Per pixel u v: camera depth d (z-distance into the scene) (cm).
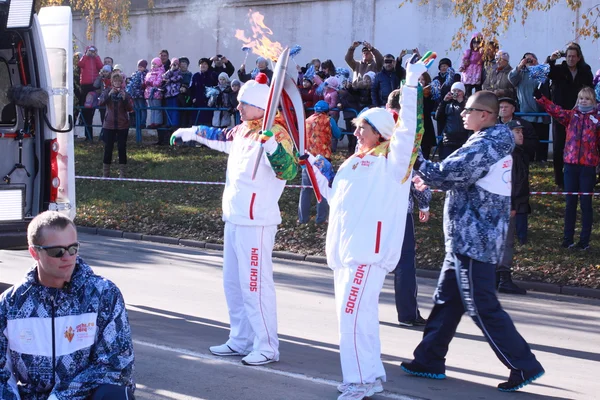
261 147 505
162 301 769
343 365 477
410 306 691
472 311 502
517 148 902
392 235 473
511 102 891
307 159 503
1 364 305
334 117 1530
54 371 307
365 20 1889
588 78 1257
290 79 508
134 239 1237
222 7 2103
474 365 575
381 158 475
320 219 1159
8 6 729
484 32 1285
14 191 737
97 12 2302
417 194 622
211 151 1764
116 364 310
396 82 1438
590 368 578
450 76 1474
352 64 1562
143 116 1909
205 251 1133
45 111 754
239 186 548
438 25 1792
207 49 2134
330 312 745
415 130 461
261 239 550
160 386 508
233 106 1716
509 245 879
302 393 498
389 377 537
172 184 1494
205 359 570
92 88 1988
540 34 1673
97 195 1460
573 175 1018
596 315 783
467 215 501
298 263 1061
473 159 491
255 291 553
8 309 306
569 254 1003
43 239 298
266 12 2034
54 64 777
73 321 307
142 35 2248
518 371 502
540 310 801
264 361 558
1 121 757
